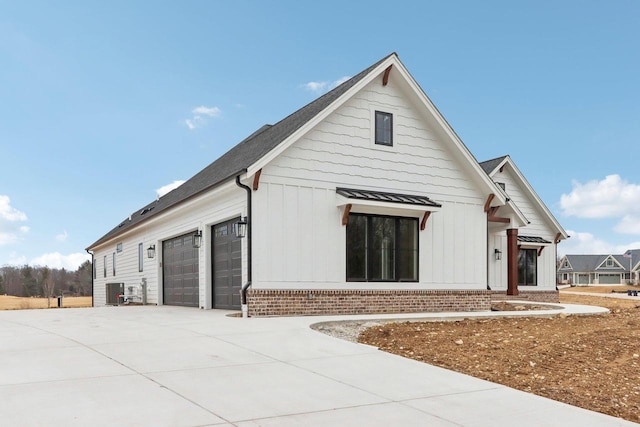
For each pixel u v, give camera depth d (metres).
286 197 13.65
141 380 6.27
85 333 9.73
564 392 6.55
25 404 5.27
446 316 12.45
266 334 9.62
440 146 16.34
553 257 26.17
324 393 5.97
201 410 5.20
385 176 15.23
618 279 87.31
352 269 14.49
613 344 9.66
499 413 5.44
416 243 15.69
